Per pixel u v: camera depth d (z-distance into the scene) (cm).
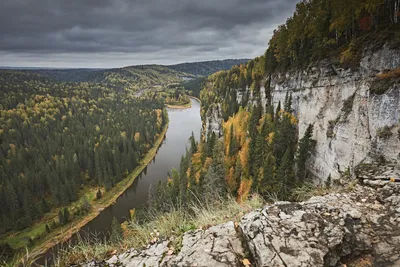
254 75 8894
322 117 3688
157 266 425
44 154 9244
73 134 12425
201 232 507
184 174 4700
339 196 632
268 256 389
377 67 2616
